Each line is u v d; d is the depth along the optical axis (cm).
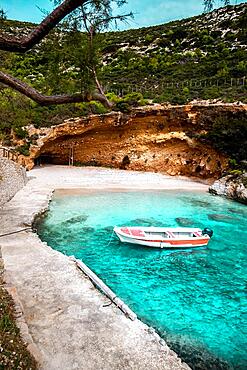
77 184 3297
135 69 5938
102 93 451
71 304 979
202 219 2305
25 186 3008
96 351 771
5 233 1667
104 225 2072
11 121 3734
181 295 1247
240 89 4147
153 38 7438
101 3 403
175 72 5578
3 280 1066
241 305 1190
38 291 1052
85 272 1221
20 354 640
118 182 3516
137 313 1098
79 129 3984
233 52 5791
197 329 1025
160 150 4144
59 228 1984
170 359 764
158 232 1836
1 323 713
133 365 732
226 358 892
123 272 1438
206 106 3653
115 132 4181
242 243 1866
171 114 3856
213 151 3803
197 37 6962
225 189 3055
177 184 3581
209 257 1659
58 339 805
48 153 4275
